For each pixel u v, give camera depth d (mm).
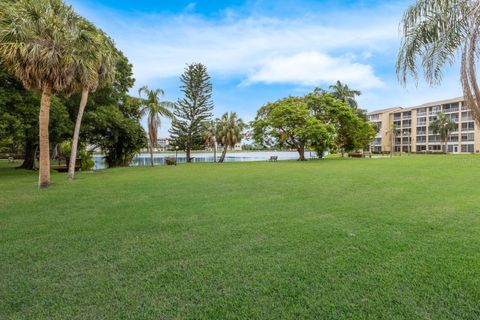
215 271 2807
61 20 8711
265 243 3570
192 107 31844
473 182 8492
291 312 2123
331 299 2279
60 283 2580
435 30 4777
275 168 15906
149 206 5773
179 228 4250
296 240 3662
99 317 2084
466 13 4441
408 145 60656
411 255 3117
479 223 4301
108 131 19547
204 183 9352
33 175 13117
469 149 50250
